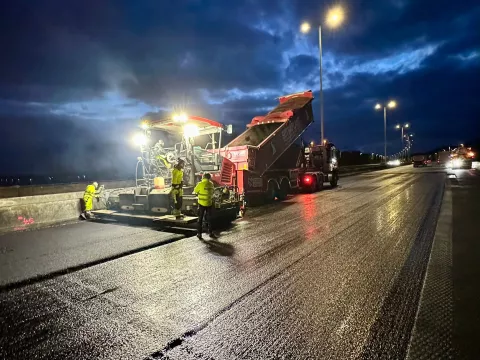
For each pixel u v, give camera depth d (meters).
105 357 3.29
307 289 4.80
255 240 7.81
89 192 11.94
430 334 3.52
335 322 3.84
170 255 6.75
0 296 4.84
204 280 5.30
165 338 3.61
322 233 8.23
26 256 6.80
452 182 20.48
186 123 10.70
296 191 18.31
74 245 7.68
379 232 8.09
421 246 6.77
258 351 3.31
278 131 15.63
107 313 4.24
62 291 4.98
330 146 21.70
